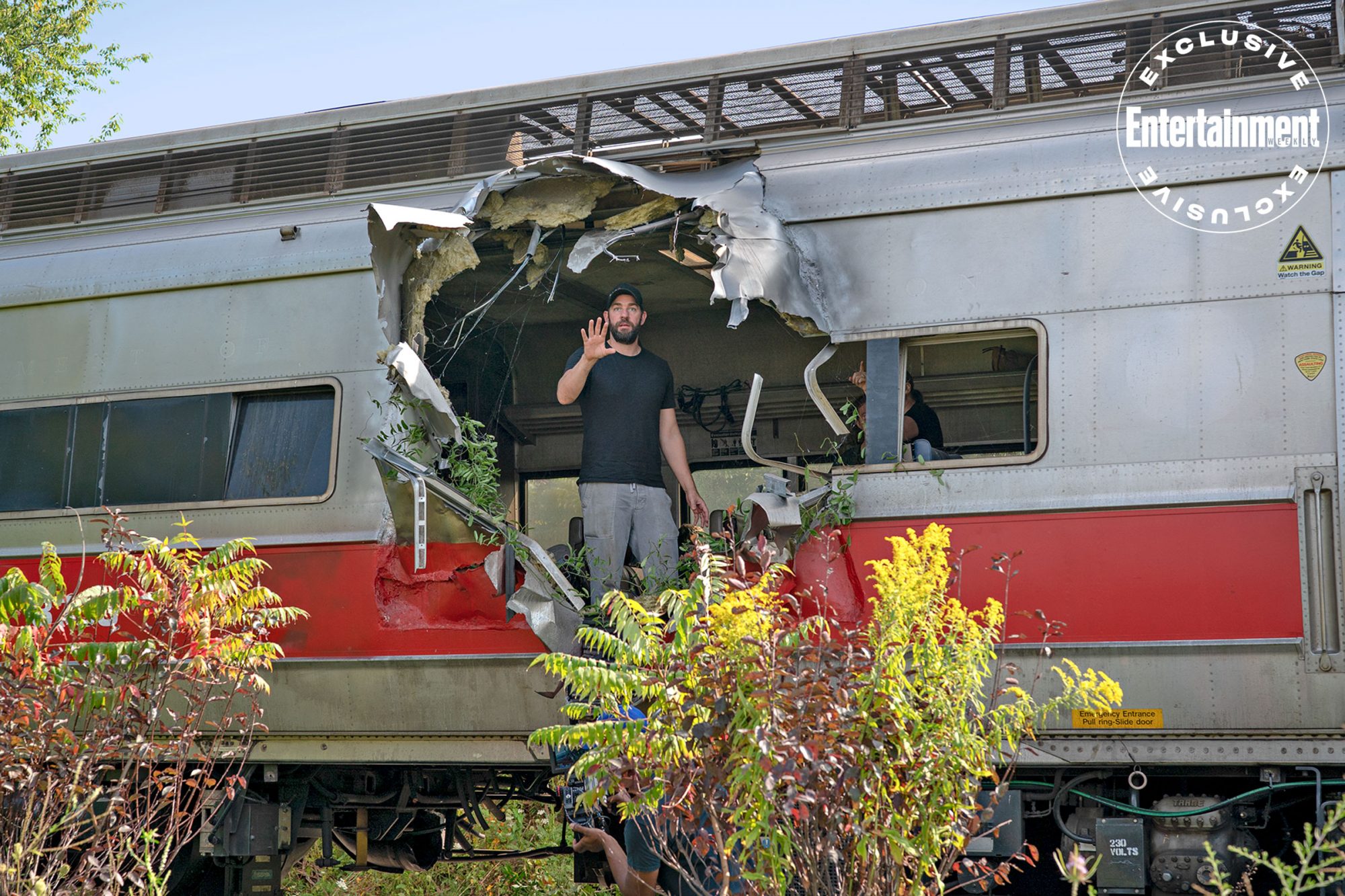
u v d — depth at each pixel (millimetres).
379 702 7176
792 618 5105
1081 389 6320
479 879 9234
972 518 6367
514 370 9453
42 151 8680
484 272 8359
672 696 4465
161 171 8391
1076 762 6188
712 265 8023
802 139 7109
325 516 7273
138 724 6125
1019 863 6340
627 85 7539
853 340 6676
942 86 7027
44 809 5605
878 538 6480
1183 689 6031
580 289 8766
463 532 6824
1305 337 6062
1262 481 6016
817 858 4574
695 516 7195
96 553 7746
